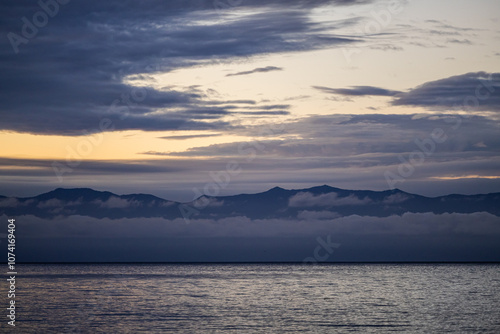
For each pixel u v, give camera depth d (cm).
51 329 5075
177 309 6775
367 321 5481
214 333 4781
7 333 4859
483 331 4794
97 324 5384
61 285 12069
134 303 7619
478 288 10506
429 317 5778
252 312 6381
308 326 5156
